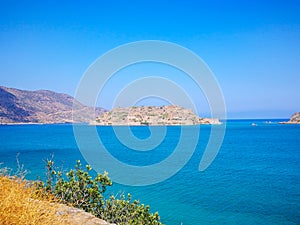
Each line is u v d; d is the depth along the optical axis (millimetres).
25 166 51281
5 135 171125
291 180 48250
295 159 75375
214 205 32406
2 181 7148
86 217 7508
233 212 30188
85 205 10102
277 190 40625
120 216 10906
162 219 27266
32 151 88625
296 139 141125
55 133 188875
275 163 68562
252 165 65438
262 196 37000
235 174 53594
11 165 52719
